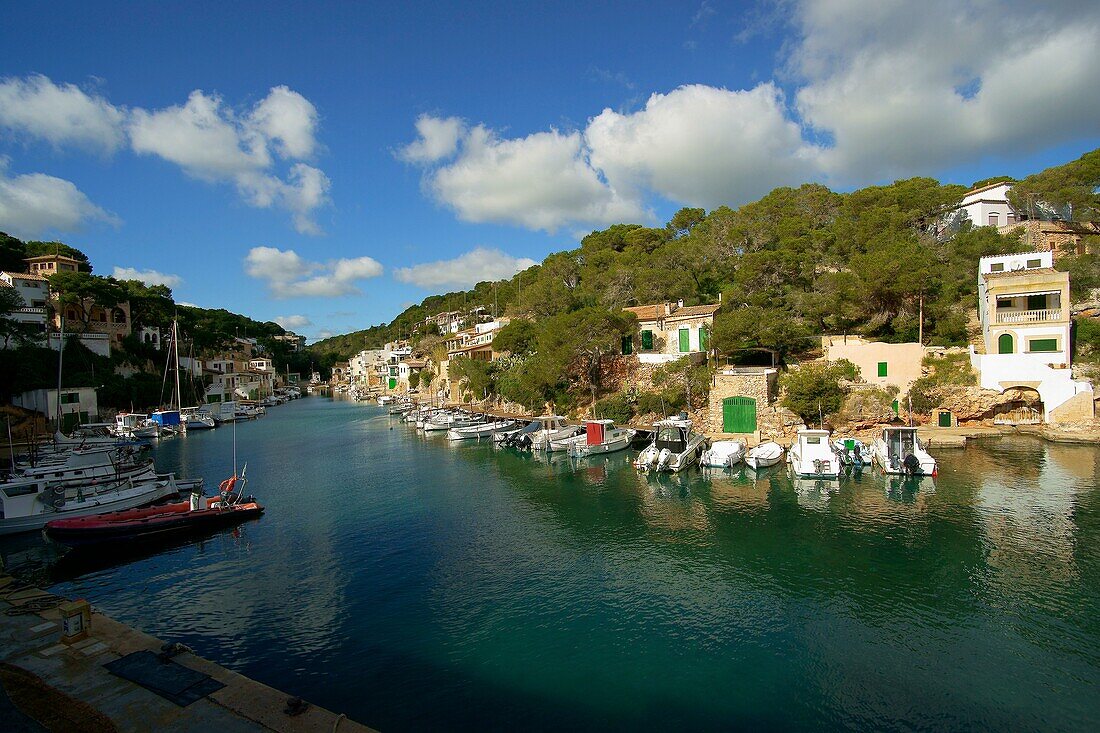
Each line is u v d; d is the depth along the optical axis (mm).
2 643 14961
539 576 22453
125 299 85875
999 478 32844
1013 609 18422
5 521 27609
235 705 12047
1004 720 13328
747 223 79125
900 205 70062
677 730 13312
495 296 141000
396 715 13992
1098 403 43344
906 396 46625
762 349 51812
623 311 65188
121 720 11500
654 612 19188
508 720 13758
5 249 82938
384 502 34500
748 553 23953
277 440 65312
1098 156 63406
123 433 62094
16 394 59219
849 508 29172
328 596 21047
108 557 25312
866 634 17344
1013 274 45875
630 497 33562
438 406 89250
